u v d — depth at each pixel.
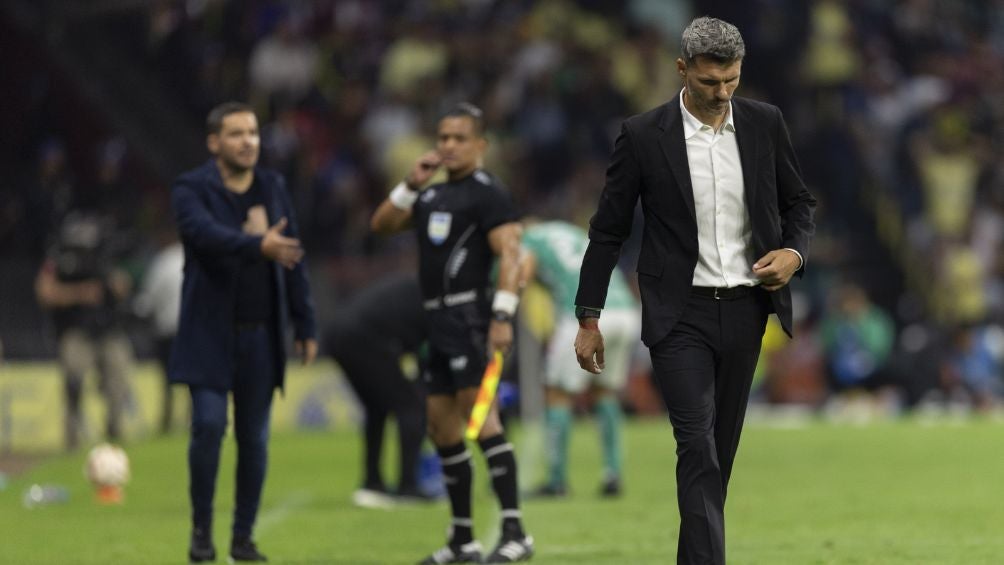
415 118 85.94
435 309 27.95
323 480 46.72
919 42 100.88
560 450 40.81
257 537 32.44
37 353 67.75
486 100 88.06
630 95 91.12
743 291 21.06
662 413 77.44
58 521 35.72
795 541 30.38
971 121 98.25
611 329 40.88
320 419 73.69
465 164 27.97
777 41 94.88
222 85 86.38
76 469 50.09
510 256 27.59
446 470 28.00
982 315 87.75
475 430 26.48
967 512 35.56
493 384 27.12
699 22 20.50
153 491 43.06
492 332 27.45
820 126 91.94
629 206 21.33
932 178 92.38
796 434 63.44
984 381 80.69
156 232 76.06
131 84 82.38
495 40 89.56
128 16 83.69
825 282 87.62
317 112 87.06
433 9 91.38
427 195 28.25
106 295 61.72
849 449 55.28
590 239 21.58
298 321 28.25
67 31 80.31
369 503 39.91
